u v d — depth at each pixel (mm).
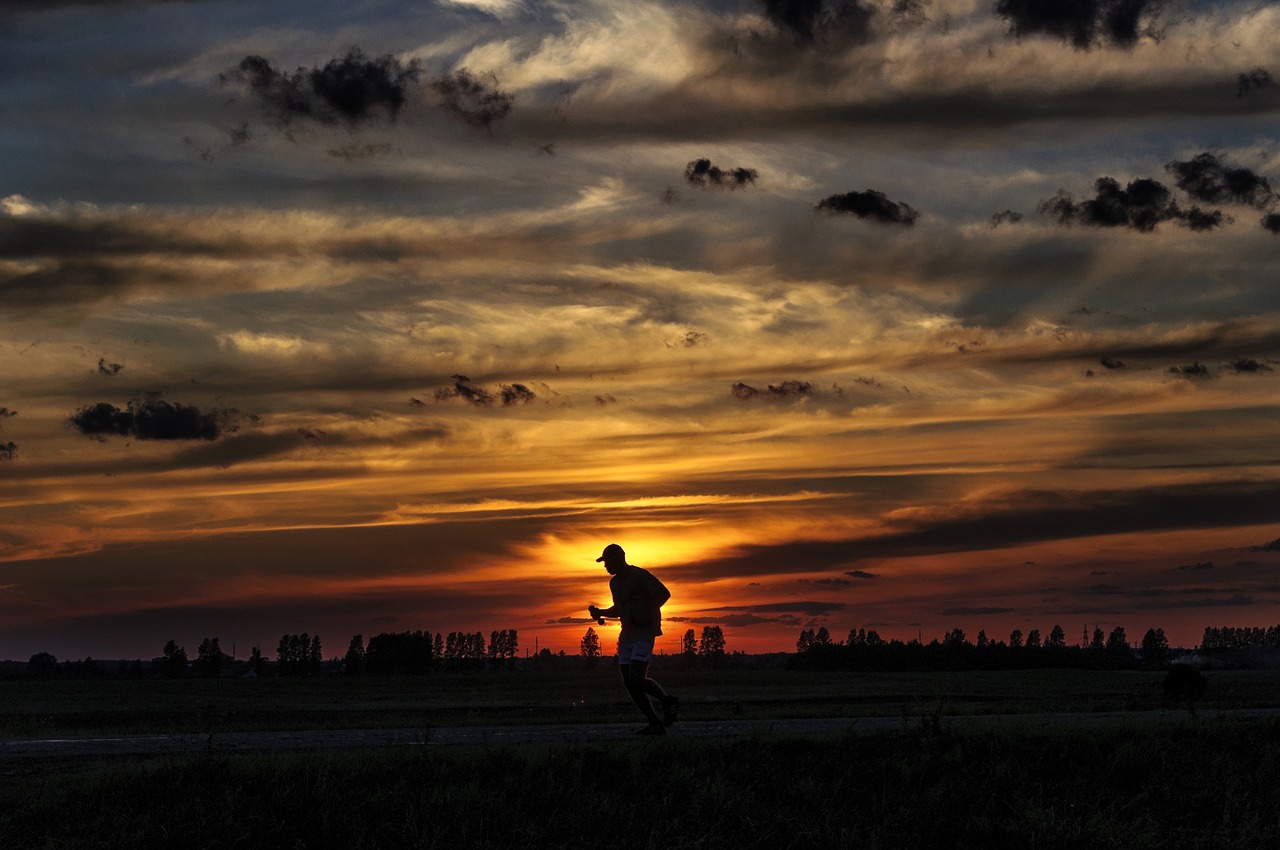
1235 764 15688
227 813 12398
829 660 111500
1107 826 12805
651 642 17109
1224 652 116500
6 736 20766
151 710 39750
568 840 12352
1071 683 67500
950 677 83375
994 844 12766
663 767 14414
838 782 14109
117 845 11852
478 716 25438
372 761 14164
